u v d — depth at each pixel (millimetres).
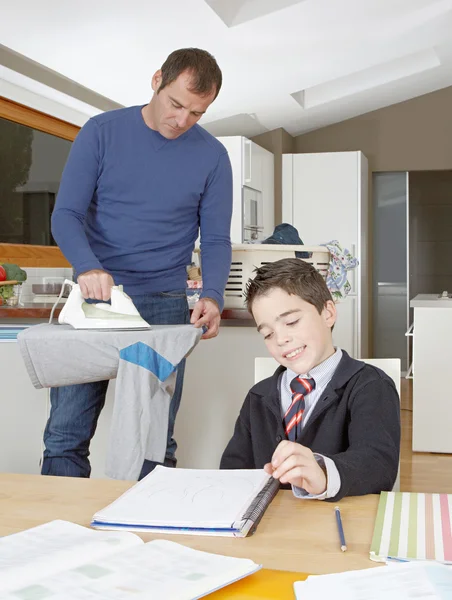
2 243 4199
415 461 3996
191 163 2055
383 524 862
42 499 991
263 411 1376
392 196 7703
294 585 678
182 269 2168
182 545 790
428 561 714
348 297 6961
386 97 7211
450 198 9492
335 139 7664
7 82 4188
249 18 4117
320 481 959
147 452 1747
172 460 2111
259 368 1655
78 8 3492
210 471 1061
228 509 887
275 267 1222
